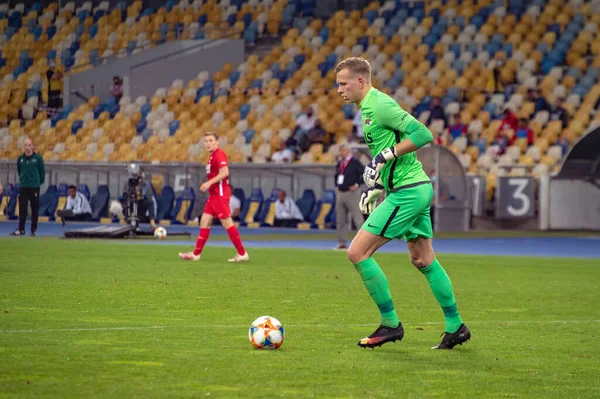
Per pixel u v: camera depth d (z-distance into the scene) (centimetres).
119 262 2822
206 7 8006
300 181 5966
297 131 6356
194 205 6016
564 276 2666
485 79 6412
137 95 7344
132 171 4575
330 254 3459
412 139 1271
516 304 1945
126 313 1639
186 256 2989
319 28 7438
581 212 5462
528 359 1253
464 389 1042
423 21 7081
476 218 5500
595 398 1009
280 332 1288
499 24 6856
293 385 1039
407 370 1153
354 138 6019
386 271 2745
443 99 6297
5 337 1330
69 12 8512
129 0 8400
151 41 7862
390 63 6762
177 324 1511
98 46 8131
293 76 6994
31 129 7494
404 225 1296
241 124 6725
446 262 3209
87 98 7562
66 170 6425
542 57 6444
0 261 2769
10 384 1003
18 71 8169
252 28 7681
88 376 1059
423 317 1688
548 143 5784
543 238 4841
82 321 1521
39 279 2223
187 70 7375
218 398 960
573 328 1575
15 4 8738
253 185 6103
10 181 6600
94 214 6259
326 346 1323
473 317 1723
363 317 1655
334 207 5709
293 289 2134
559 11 6806
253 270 2659
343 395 991
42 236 4428
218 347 1289
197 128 6875
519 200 5422
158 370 1106
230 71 7350
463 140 5891
